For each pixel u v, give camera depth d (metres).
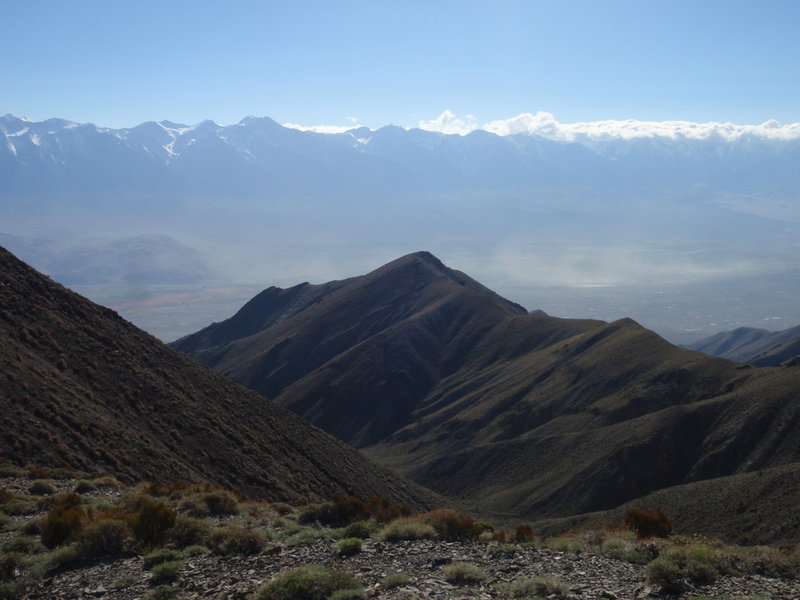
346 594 12.09
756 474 58.84
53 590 14.68
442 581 13.27
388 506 24.91
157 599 13.34
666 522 19.19
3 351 40.84
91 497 25.83
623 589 12.47
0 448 31.72
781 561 13.81
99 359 48.44
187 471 38.97
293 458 52.59
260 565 15.52
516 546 16.84
